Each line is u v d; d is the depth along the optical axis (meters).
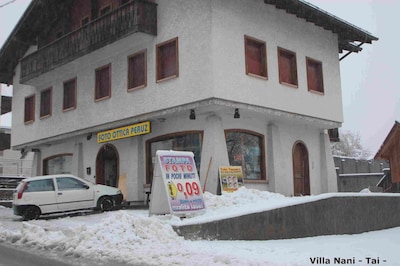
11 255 9.54
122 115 19.66
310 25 21.31
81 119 21.94
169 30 17.98
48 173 26.27
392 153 20.78
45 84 24.95
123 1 20.58
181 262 8.37
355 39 23.31
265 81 18.38
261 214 11.77
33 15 24.30
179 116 18.50
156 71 18.27
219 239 11.00
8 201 25.25
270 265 8.20
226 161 17.27
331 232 13.55
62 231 11.30
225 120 18.00
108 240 9.90
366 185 27.64
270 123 19.84
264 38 18.69
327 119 21.50
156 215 12.32
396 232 14.90
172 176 12.43
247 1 18.16
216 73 16.34
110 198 17.61
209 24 16.56
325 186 22.28
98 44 19.36
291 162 20.66
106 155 22.41
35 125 25.41
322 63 21.73
